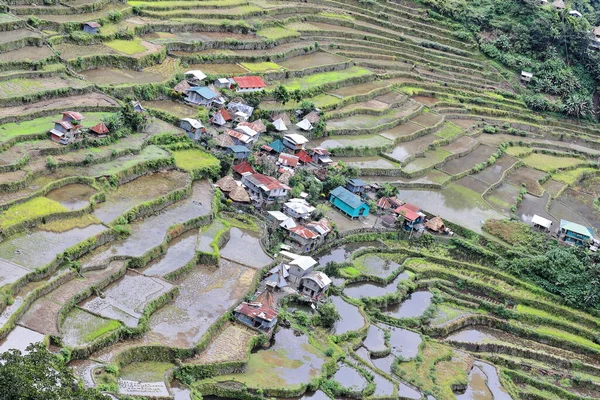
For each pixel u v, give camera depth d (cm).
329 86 12444
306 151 10469
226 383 6412
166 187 8625
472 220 10419
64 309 6438
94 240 7338
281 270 7956
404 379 7319
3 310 6153
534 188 11825
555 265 9600
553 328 9031
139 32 11656
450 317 8688
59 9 11175
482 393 7588
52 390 4688
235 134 9838
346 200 9675
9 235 7056
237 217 8856
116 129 9031
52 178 8012
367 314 8194
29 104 9150
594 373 8481
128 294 6956
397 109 12812
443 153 11981
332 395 6700
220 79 11044
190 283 7506
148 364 6366
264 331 7119
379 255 9381
